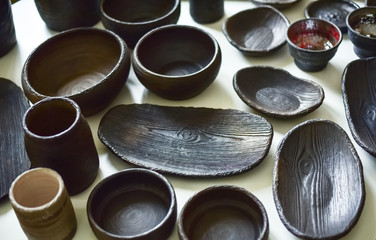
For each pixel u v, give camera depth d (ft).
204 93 2.72
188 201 1.96
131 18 3.29
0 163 2.38
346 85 2.54
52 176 1.93
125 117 2.53
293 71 2.82
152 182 2.14
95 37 2.83
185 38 2.86
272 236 2.01
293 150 2.27
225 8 3.37
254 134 2.36
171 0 3.18
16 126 2.57
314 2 3.23
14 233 2.10
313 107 2.43
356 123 2.40
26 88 2.46
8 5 2.93
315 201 2.08
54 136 1.96
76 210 2.17
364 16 2.87
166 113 2.55
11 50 3.11
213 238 1.98
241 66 2.89
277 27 3.10
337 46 2.65
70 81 2.80
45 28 3.29
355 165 2.15
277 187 2.08
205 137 2.42
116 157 2.40
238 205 2.04
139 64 2.59
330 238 1.87
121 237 1.83
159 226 1.87
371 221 2.03
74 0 3.06
